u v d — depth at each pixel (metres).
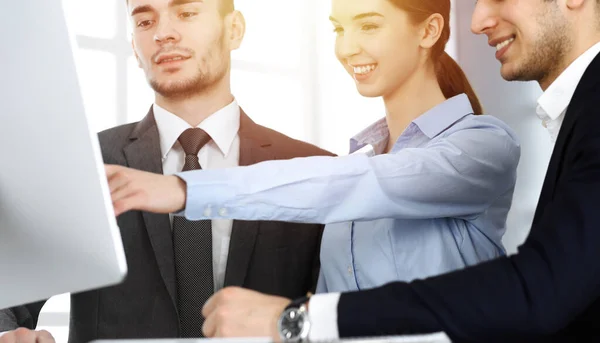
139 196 1.15
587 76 0.98
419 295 0.81
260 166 1.26
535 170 2.39
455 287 0.81
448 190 1.41
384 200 1.35
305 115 2.05
